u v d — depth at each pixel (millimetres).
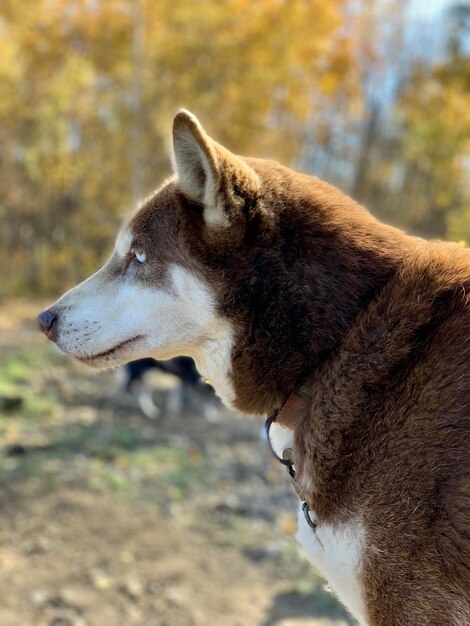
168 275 1903
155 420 6734
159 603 3283
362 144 27656
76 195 21016
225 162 1718
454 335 1509
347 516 1536
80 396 7305
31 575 3447
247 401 1824
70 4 18281
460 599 1391
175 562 3686
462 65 19844
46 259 20703
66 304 2078
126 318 1985
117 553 3730
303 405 1676
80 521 4055
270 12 17922
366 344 1579
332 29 20828
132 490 4578
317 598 3355
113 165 19844
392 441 1482
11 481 4512
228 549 3877
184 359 7008
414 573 1438
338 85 24734
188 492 4660
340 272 1692
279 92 21391
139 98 16406
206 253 1804
